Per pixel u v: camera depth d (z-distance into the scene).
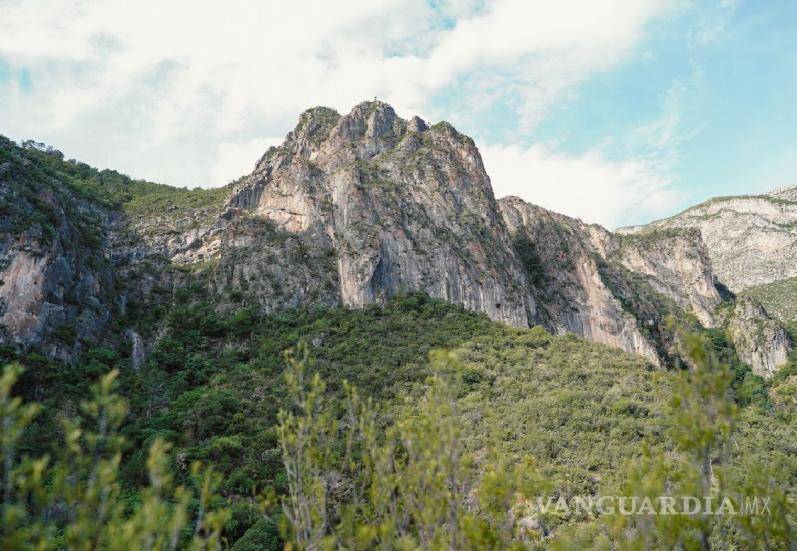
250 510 39.00
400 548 15.51
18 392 58.19
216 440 50.44
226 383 65.69
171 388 66.31
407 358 68.12
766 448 57.41
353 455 24.55
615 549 25.42
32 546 12.13
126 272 102.88
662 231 176.38
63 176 120.94
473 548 15.45
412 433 17.78
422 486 16.75
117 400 14.01
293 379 18.94
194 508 34.75
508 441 49.66
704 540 14.69
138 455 45.72
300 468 17.28
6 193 76.19
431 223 102.06
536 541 27.02
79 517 12.22
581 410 56.62
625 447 48.34
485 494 17.09
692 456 15.43
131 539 12.16
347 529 16.34
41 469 12.46
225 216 118.19
